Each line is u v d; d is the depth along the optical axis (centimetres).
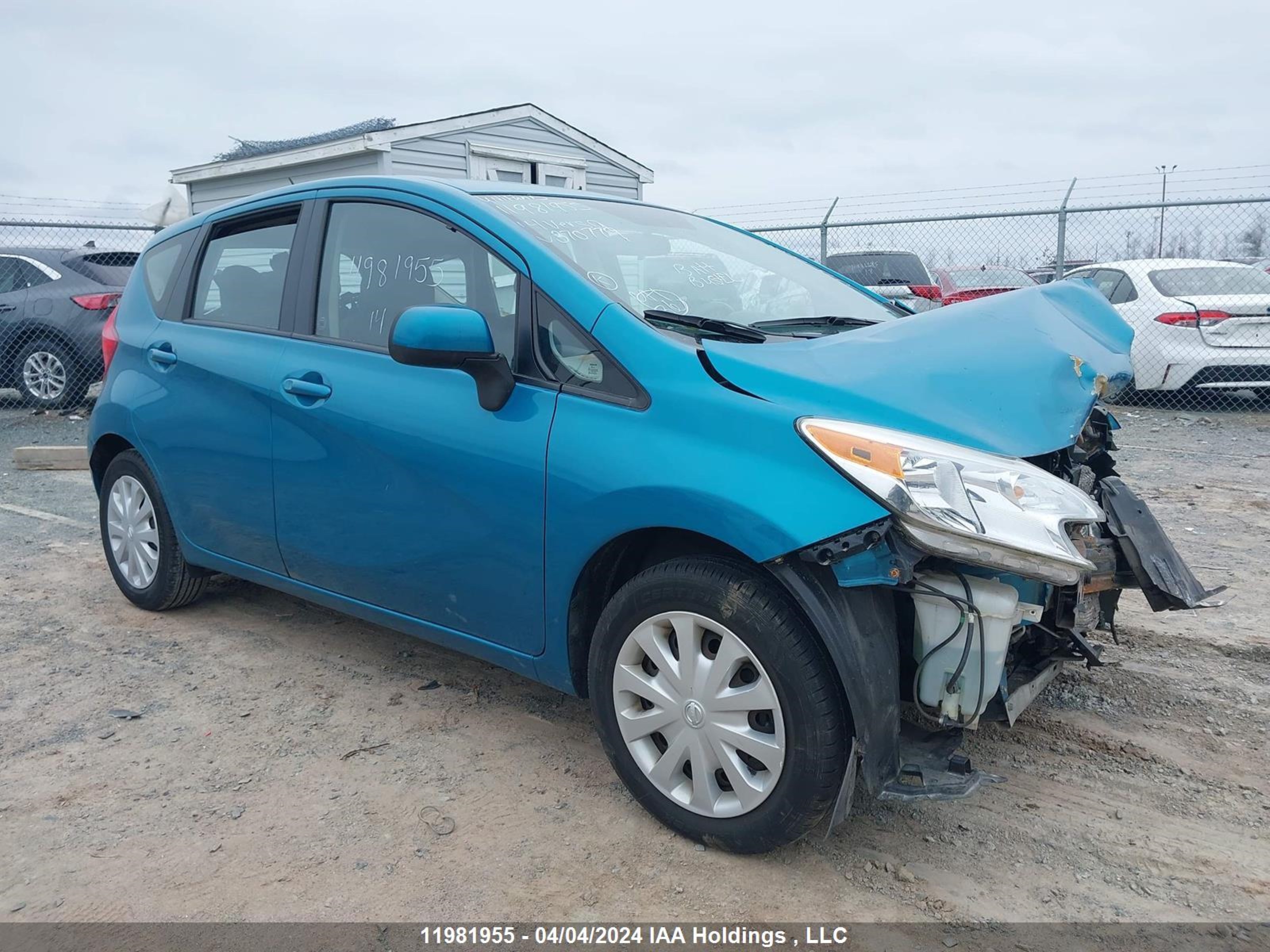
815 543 226
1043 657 280
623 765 271
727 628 242
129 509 432
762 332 304
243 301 377
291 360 343
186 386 381
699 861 256
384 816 277
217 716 340
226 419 363
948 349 273
